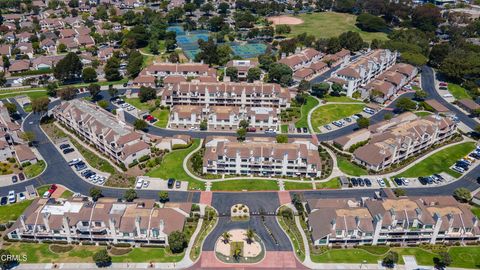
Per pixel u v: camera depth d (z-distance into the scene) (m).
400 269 145.50
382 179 193.12
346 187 187.88
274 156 190.38
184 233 154.38
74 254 150.50
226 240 157.25
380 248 154.25
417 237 154.62
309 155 194.50
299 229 163.62
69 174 197.12
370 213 157.38
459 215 155.88
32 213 154.88
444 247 154.75
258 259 149.25
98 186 188.38
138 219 152.25
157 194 182.62
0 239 157.25
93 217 152.50
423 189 187.62
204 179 193.50
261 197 181.62
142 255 150.50
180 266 146.12
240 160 192.12
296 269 145.50
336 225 152.88
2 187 188.00
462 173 199.25
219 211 173.00
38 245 154.62
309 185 189.38
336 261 148.88
